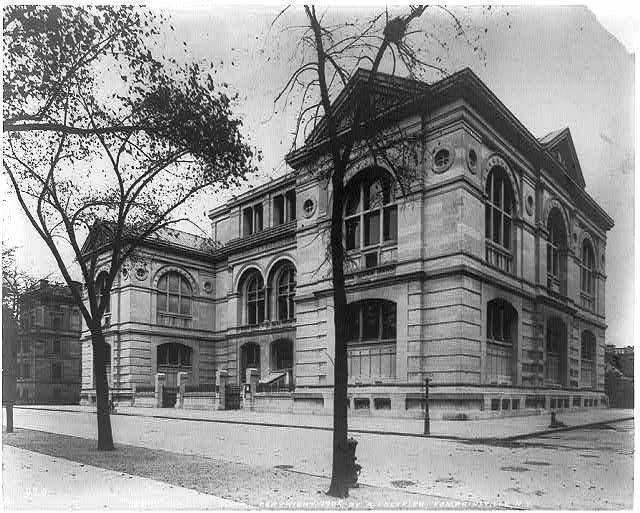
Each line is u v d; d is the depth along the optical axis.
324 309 30.31
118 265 16.28
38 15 12.05
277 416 28.09
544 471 11.84
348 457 9.73
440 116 25.78
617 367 41.97
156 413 32.00
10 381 20.50
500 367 27.53
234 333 43.72
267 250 41.53
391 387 25.44
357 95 12.18
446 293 24.59
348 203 29.98
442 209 25.27
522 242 29.52
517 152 29.77
